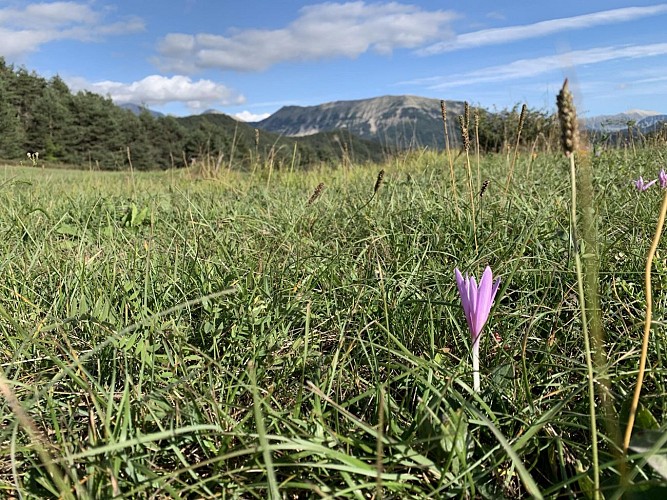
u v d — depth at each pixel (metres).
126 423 0.30
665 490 0.23
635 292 0.51
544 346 0.43
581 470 0.28
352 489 0.26
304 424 0.31
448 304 0.43
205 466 0.31
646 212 0.72
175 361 0.41
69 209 1.09
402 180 1.38
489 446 0.32
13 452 0.27
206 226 0.81
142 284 0.57
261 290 0.52
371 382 0.40
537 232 0.66
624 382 0.37
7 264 0.61
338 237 0.79
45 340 0.43
